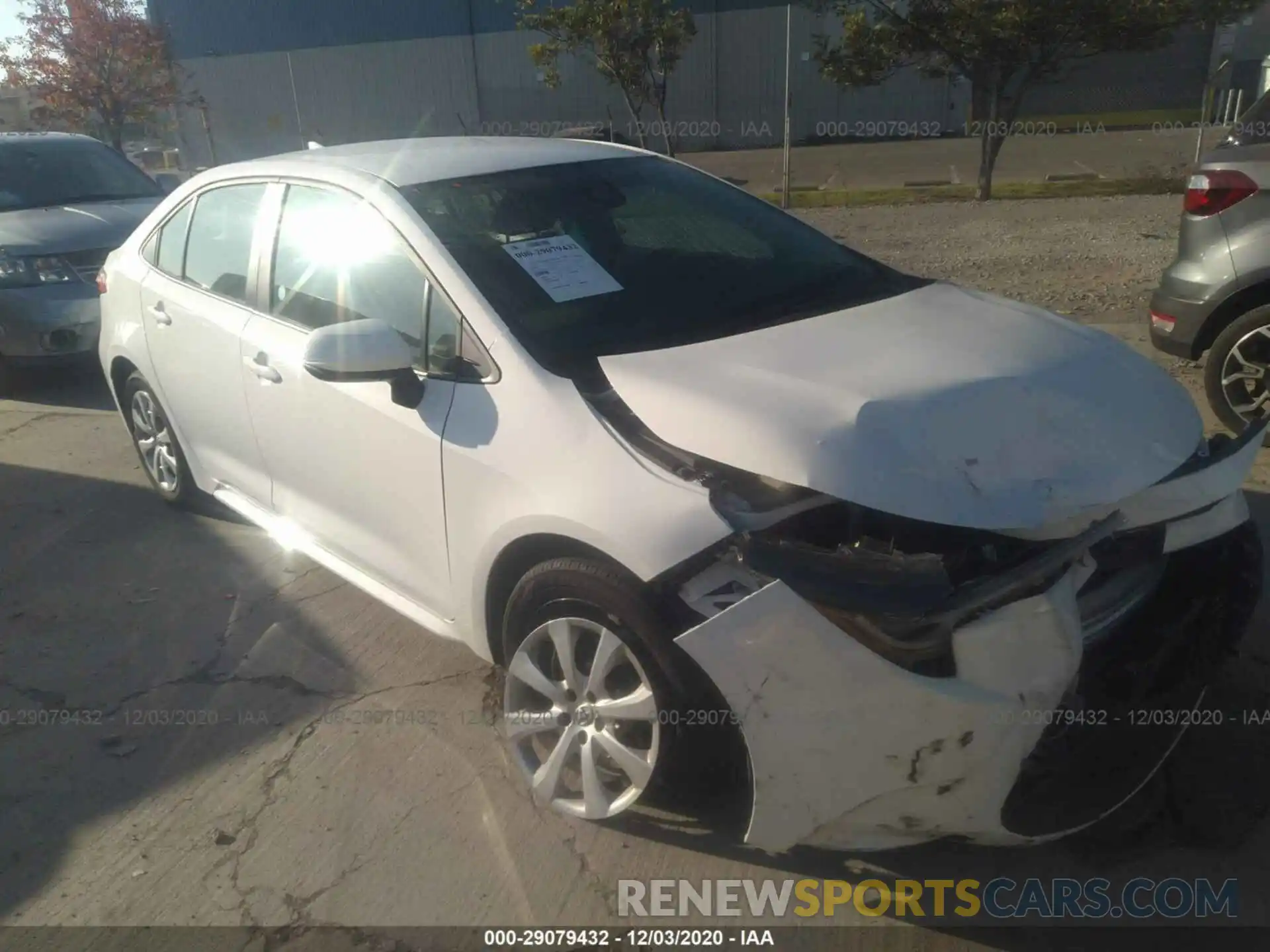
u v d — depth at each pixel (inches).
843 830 96.3
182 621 162.6
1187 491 102.9
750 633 91.1
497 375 116.3
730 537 93.8
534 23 637.9
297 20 983.0
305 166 151.0
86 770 128.7
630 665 104.9
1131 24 508.1
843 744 91.8
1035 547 94.8
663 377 108.7
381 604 164.1
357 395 130.2
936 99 979.9
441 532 122.7
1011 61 529.3
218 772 127.0
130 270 189.2
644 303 128.0
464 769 124.9
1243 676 131.4
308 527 151.6
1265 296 195.0
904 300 134.3
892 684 89.2
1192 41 903.7
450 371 121.0
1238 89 881.5
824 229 474.0
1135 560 106.2
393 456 126.3
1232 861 105.9
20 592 174.6
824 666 90.1
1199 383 234.8
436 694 139.9
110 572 179.9
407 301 127.9
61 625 163.3
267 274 152.6
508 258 127.6
